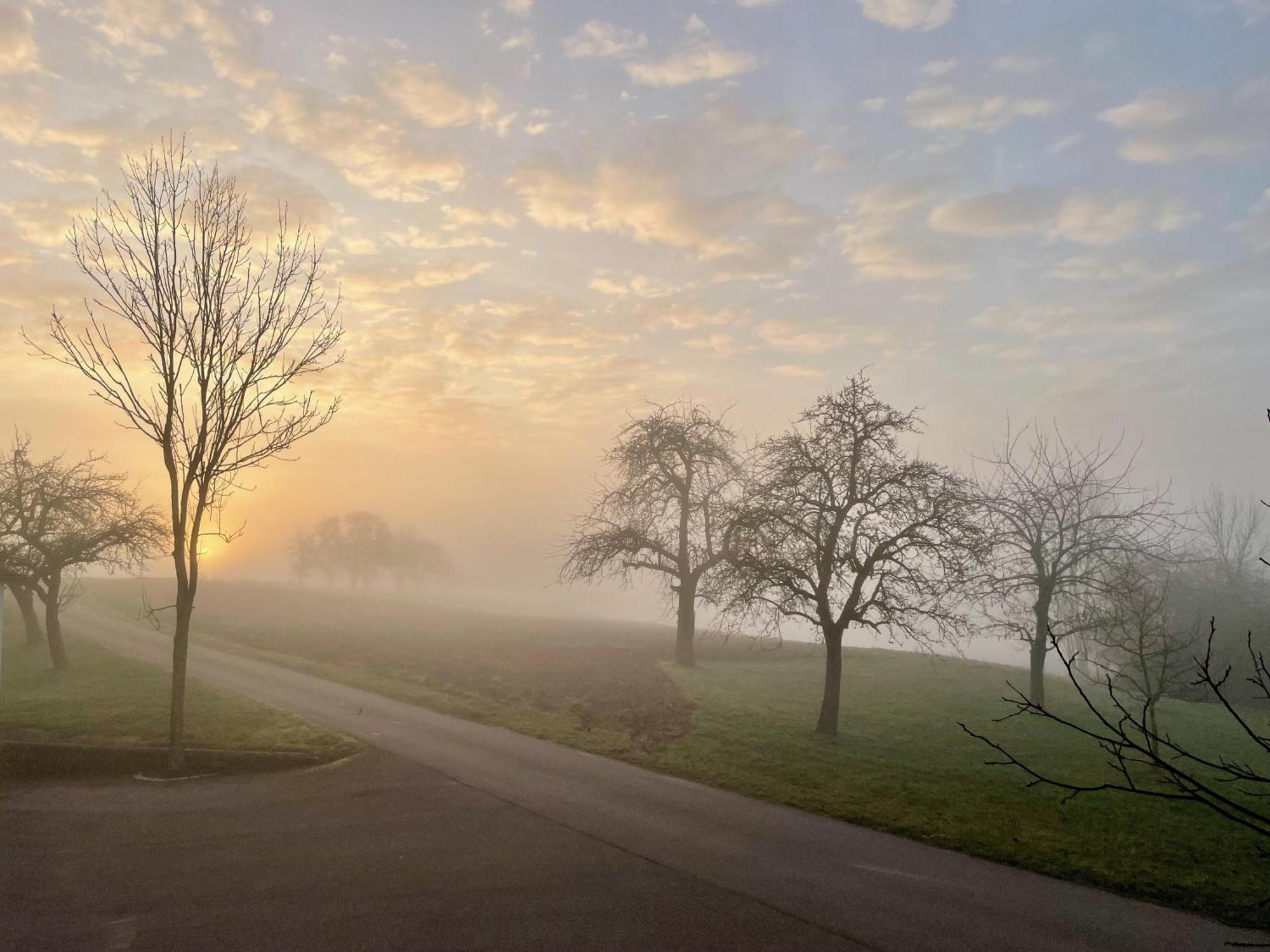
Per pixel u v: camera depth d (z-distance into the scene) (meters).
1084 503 26.95
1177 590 33.34
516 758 18.62
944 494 22.59
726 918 10.14
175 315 16.89
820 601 22.86
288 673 31.78
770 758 19.20
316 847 12.64
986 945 9.56
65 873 11.47
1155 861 12.68
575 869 11.73
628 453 38.00
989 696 29.83
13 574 30.05
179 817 14.28
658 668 34.97
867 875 11.84
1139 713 27.28
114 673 30.50
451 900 10.59
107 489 32.94
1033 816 14.99
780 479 24.12
